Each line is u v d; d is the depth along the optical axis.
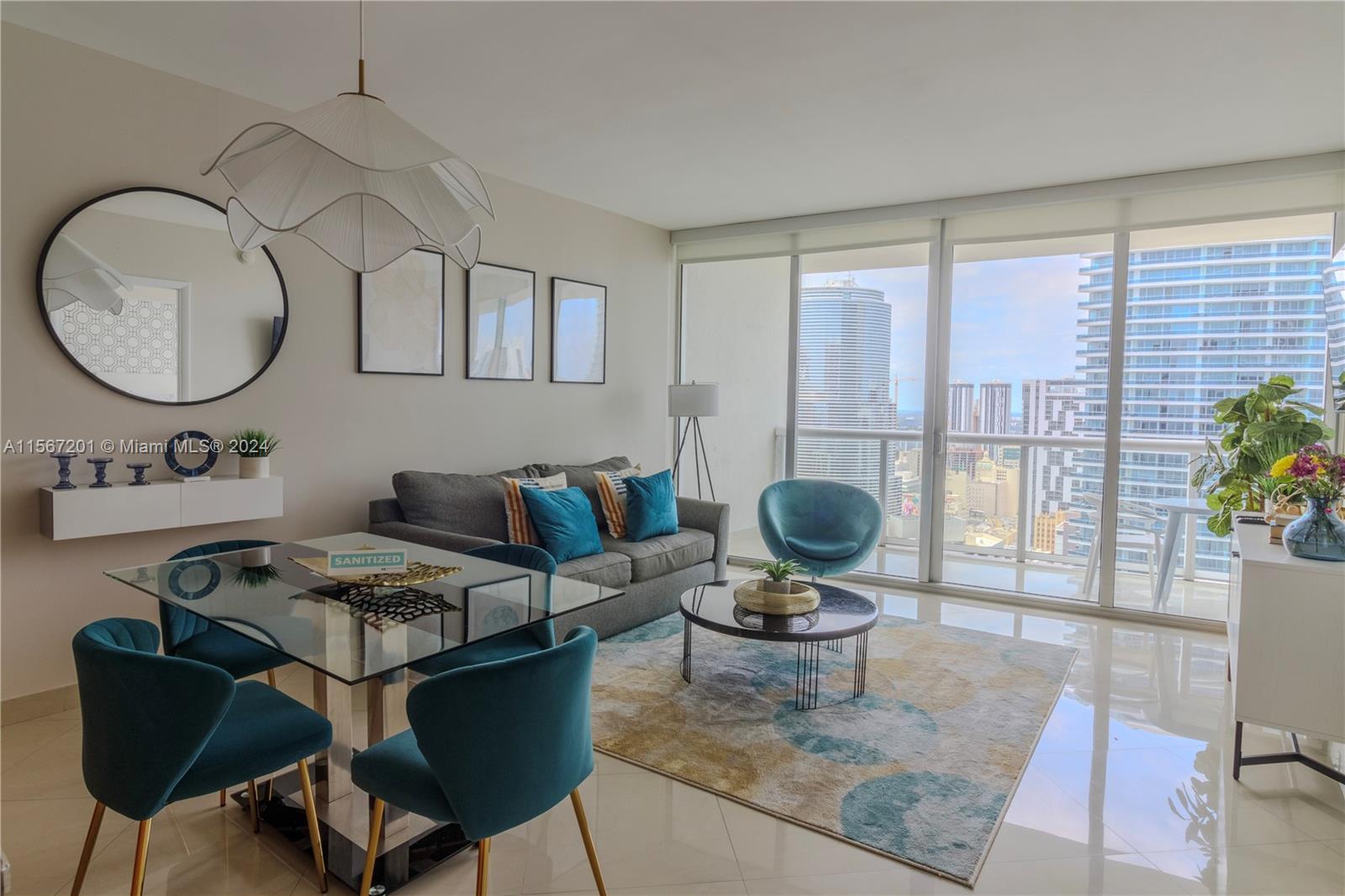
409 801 1.59
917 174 4.33
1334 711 2.40
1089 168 4.17
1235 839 2.18
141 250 3.02
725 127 3.60
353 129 1.60
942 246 5.00
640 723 2.90
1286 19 2.50
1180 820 2.28
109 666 1.53
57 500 2.66
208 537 3.29
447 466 4.32
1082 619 4.48
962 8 2.47
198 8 2.53
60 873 1.94
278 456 3.52
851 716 2.98
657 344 5.90
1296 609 2.44
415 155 1.62
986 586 5.02
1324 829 2.24
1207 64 2.85
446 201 1.95
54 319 2.80
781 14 2.52
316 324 3.65
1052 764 2.62
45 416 2.80
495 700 1.49
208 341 3.23
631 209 5.28
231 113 3.28
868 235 5.25
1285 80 2.98
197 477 3.18
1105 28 2.58
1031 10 2.47
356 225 2.09
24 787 2.37
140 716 1.54
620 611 3.97
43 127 2.75
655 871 2.00
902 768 2.56
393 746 1.75
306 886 1.92
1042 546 4.83
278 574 2.28
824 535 4.79
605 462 4.96
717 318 5.93
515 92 3.21
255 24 2.64
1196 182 4.11
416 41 2.75
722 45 2.76
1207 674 3.54
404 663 1.56
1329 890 1.95
